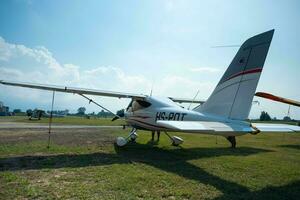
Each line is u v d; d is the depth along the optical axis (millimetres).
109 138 13141
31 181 4891
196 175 5762
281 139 17031
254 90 6648
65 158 7297
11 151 8172
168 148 10188
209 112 7730
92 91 9406
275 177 5828
